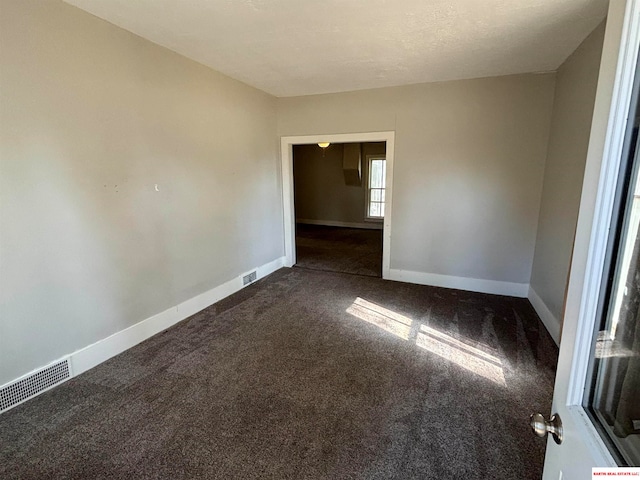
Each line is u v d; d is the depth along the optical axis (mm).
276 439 1806
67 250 2260
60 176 2182
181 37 2631
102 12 2240
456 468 1620
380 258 5664
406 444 1769
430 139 3998
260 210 4457
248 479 1568
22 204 1998
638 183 660
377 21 2350
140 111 2689
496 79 3621
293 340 2887
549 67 3318
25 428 1875
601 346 715
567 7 2137
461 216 4031
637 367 697
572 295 770
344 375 2385
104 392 2193
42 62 2029
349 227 8945
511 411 2016
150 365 2510
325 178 9039
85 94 2283
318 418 1962
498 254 3951
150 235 2879
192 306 3406
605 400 710
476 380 2324
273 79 3760
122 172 2590
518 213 3787
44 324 2164
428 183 4105
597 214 683
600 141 677
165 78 2883
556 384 840
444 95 3852
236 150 3879
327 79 3758
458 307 3598
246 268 4250
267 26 2430
